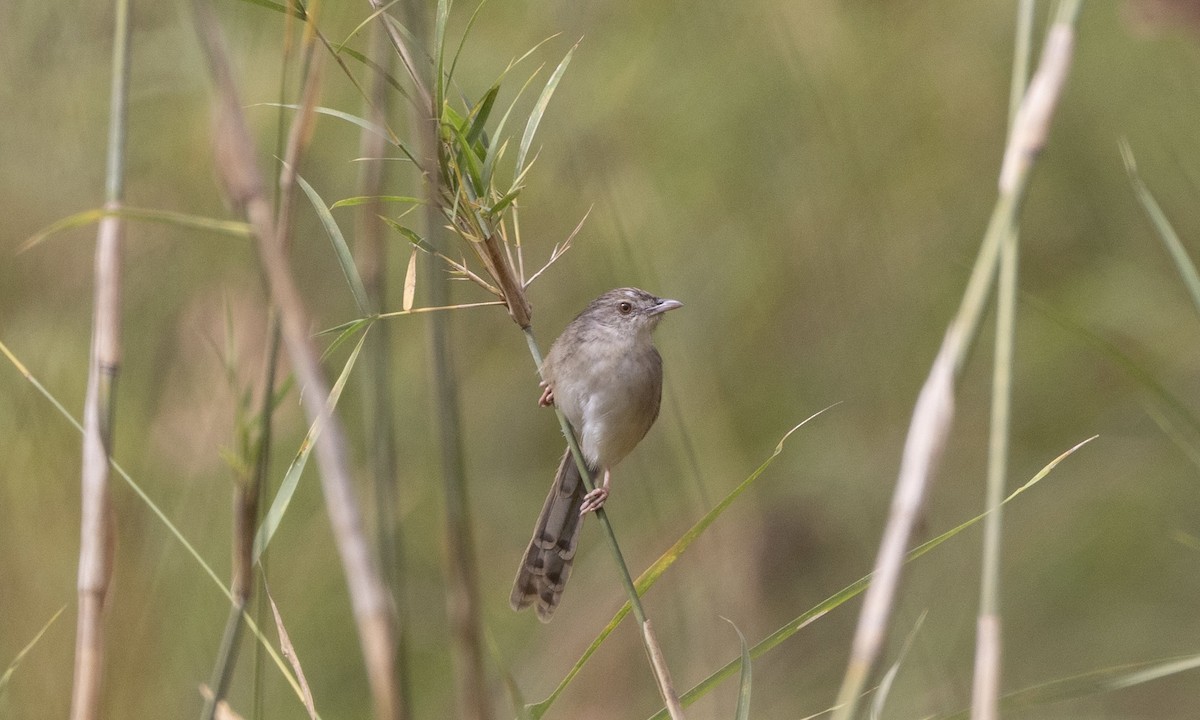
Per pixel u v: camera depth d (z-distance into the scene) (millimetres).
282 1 10477
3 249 10664
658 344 12797
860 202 13516
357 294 5457
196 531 9617
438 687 12203
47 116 11023
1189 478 14320
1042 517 14195
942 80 13594
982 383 15062
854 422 13891
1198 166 12906
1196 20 7180
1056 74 4141
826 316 13766
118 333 5004
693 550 11898
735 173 13250
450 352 5559
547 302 13086
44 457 9211
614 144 12078
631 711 11883
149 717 8695
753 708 12055
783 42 12922
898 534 3902
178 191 11172
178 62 10938
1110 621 13844
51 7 11086
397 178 11445
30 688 8414
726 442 12656
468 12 11797
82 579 4832
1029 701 5641
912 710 9438
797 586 13430
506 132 11914
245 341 9703
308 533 11711
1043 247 14648
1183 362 14023
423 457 12594
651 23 12523
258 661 5836
